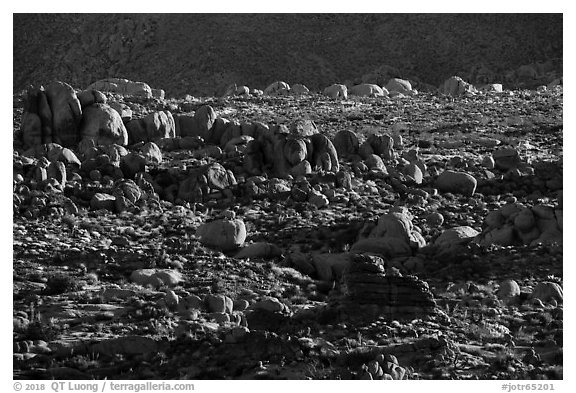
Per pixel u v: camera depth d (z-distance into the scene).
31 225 48.19
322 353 35.41
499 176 59.03
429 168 60.53
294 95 86.38
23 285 41.47
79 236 47.44
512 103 82.50
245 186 54.41
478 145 68.38
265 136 58.88
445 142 68.44
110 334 36.97
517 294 42.56
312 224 50.53
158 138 62.38
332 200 54.19
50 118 60.50
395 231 48.34
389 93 89.69
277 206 52.78
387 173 58.72
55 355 34.97
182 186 54.41
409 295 38.81
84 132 60.50
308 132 64.50
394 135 67.25
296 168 57.03
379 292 38.62
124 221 50.16
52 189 52.09
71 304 39.62
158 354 34.97
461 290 42.81
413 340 36.78
